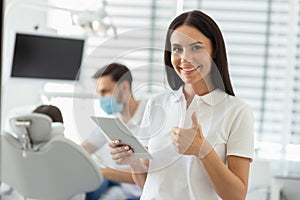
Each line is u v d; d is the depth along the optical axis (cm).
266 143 350
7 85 358
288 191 290
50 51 338
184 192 151
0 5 190
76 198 161
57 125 132
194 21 144
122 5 368
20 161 132
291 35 349
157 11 366
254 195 310
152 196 153
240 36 354
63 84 353
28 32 327
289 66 349
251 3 352
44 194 136
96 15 333
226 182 146
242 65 354
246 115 155
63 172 130
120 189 253
